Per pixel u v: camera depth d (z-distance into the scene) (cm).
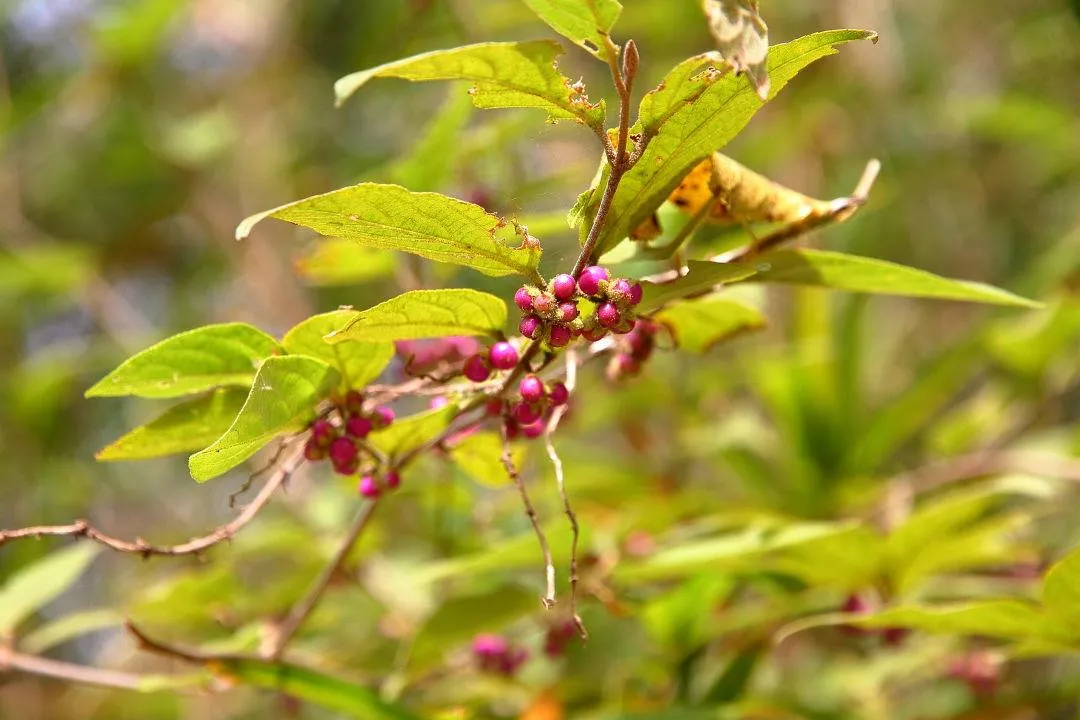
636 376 56
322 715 89
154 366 52
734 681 63
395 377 62
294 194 121
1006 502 85
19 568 85
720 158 52
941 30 124
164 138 117
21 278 109
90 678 59
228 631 64
